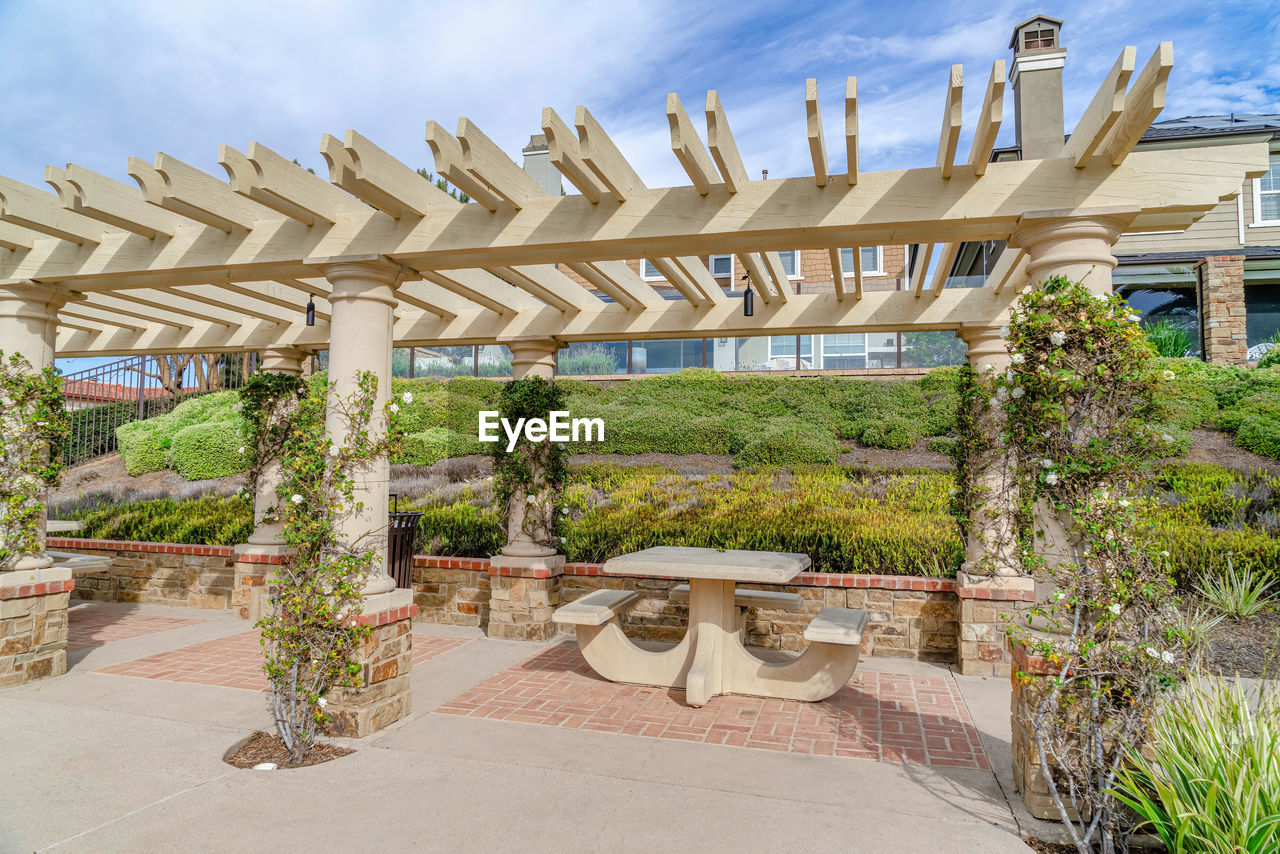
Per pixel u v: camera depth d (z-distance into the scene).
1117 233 3.64
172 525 9.66
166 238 4.94
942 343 13.25
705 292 6.04
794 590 6.63
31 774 3.62
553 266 6.11
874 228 3.83
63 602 5.55
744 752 4.10
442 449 12.89
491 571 6.95
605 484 10.69
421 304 6.40
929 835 3.09
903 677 5.77
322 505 4.18
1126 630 3.12
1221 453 9.45
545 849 2.91
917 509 8.84
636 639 7.04
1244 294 12.85
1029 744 3.29
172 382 15.73
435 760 3.89
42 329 5.51
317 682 4.11
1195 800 2.73
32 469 5.26
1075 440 3.26
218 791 3.45
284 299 6.52
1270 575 6.54
